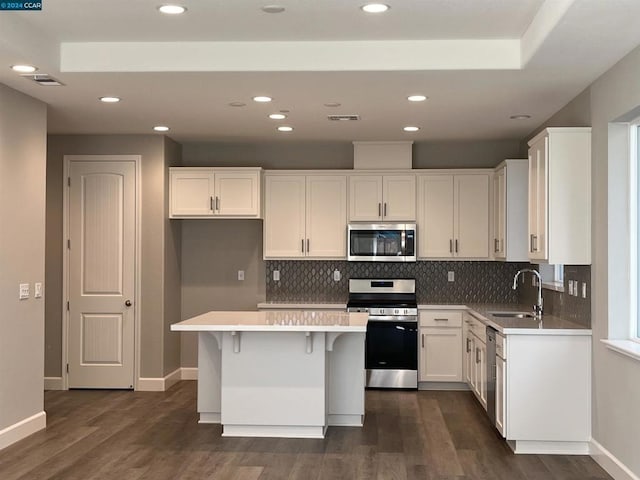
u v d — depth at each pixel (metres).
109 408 6.47
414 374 7.35
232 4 3.99
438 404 6.70
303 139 7.59
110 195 7.36
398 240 7.50
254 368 5.45
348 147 7.91
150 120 6.52
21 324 5.36
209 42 4.74
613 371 4.54
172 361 7.67
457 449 5.17
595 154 4.93
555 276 6.36
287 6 4.02
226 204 7.54
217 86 5.16
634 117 4.47
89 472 4.58
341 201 7.65
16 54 4.34
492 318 5.94
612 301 4.64
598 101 4.87
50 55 4.66
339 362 5.84
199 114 6.23
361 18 4.23
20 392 5.36
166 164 7.46
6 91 5.15
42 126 5.68
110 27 4.44
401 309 7.37
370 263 7.93
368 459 4.91
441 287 7.89
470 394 7.19
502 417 5.15
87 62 4.77
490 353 5.64
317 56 4.72
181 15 4.20
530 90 5.23
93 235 7.36
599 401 4.82
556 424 5.02
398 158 7.68
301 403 5.43
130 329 7.33
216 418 5.91
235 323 5.25
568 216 5.06
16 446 5.18
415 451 5.11
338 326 5.07
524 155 7.43
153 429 5.69
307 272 7.97
